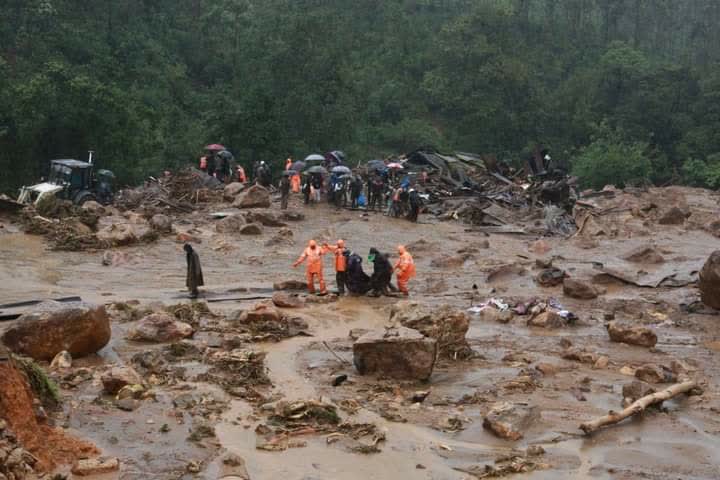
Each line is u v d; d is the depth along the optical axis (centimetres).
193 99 7462
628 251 3222
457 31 9388
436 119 9394
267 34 8119
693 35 12175
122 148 5147
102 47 7188
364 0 10462
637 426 1359
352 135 7406
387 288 2384
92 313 1612
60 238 2905
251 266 2756
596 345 1888
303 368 1633
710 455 1248
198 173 4228
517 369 1667
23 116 4872
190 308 1989
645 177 7719
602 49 11244
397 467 1179
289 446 1234
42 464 1073
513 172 5153
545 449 1258
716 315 2217
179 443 1205
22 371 1240
